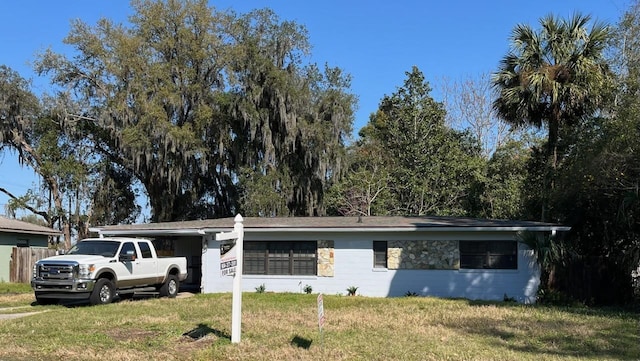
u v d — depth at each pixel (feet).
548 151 73.41
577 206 69.92
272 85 106.52
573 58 69.82
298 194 113.39
